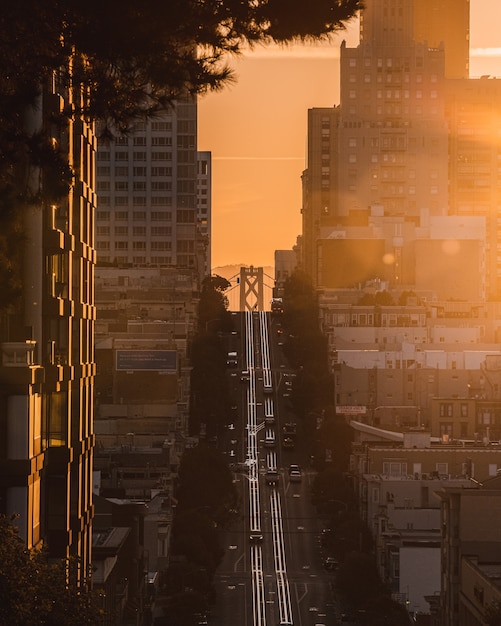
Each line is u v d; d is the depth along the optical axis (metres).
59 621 179.38
